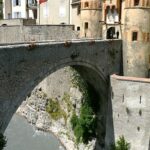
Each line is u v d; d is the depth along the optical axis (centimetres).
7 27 7631
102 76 5222
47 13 7912
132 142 5000
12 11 9269
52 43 4172
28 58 3834
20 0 8975
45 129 6469
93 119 5494
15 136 6084
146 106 4825
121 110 5097
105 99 5366
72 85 6072
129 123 5016
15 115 7169
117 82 5125
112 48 5400
